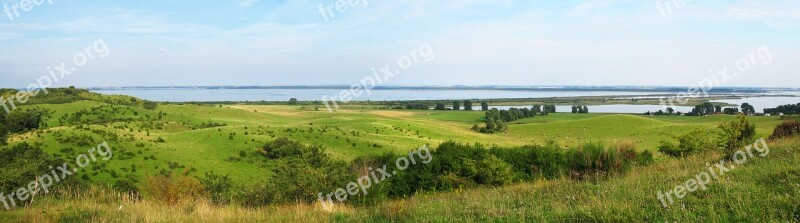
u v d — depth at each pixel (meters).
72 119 94.12
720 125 17.94
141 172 53.97
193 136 76.00
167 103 139.62
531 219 8.64
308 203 13.85
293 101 186.38
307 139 80.69
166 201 13.70
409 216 10.03
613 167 13.70
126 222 9.60
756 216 7.33
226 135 77.25
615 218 7.81
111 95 131.00
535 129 129.38
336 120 124.12
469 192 14.30
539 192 11.65
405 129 116.81
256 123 117.56
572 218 8.28
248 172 58.72
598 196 9.63
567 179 13.72
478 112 175.50
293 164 15.43
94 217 10.07
